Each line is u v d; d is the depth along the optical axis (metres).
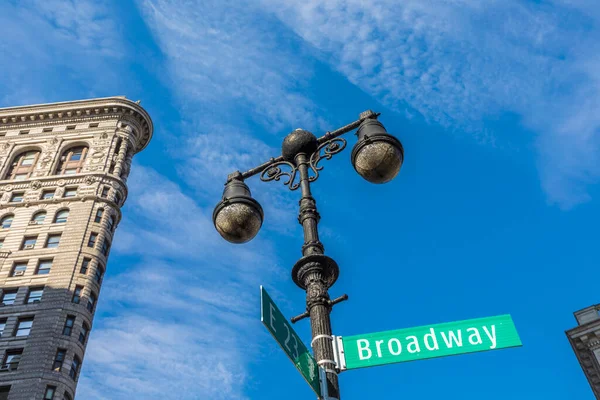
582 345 44.81
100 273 68.19
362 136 9.56
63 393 55.31
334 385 7.14
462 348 7.80
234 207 9.35
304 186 9.40
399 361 7.66
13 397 53.44
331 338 7.65
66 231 69.69
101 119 87.62
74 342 59.25
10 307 61.28
